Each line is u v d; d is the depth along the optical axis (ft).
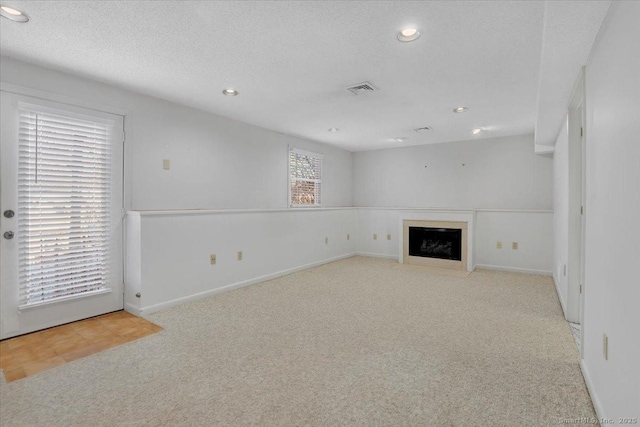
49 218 9.32
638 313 3.78
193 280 11.87
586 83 6.66
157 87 10.78
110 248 10.65
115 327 9.39
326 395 5.97
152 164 11.76
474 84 10.33
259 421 5.26
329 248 19.47
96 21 6.86
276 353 7.67
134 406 5.68
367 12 6.44
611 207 4.85
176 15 6.61
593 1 4.71
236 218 13.56
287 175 18.01
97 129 10.30
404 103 12.32
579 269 9.62
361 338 8.50
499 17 6.55
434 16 6.54
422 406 5.62
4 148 8.55
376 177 22.52
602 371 5.23
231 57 8.54
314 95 11.50
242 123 15.33
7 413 5.51
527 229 16.66
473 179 19.11
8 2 6.17
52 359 7.48
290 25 6.96
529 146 17.58
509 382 6.38
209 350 7.86
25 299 8.95
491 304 11.40
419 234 18.98
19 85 8.75
